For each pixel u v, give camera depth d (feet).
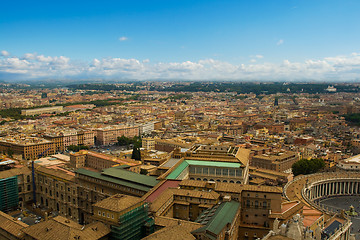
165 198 655.76
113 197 594.65
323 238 530.68
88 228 539.29
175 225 523.70
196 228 547.08
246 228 644.69
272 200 649.20
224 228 539.70
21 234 604.08
